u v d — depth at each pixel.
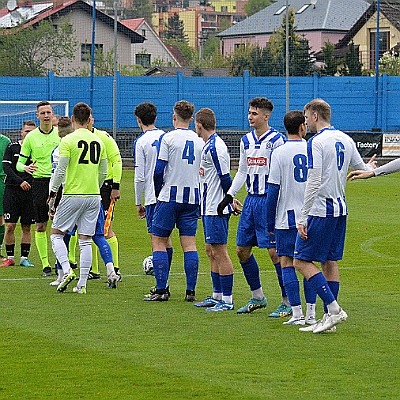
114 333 24.36
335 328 24.70
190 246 30.36
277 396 17.98
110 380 19.33
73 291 32.03
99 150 31.70
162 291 30.14
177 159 29.70
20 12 160.88
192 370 20.14
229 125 118.25
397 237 50.09
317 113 24.58
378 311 28.09
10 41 141.75
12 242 39.12
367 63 146.62
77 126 31.70
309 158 23.92
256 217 27.30
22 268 38.44
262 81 117.81
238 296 31.41
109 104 115.44
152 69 163.38
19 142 38.44
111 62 159.12
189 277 30.14
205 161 28.23
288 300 26.58
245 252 27.83
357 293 32.06
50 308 28.45
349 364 20.73
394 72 138.50
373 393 18.25
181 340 23.45
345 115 117.00
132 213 61.75
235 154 103.00
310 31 179.62
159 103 117.00
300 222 24.06
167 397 17.98
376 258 42.12
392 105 116.00
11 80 113.81
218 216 28.23
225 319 26.73
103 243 32.94
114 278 32.81
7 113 108.69
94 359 21.28
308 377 19.52
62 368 20.42
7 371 20.19
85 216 31.75
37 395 18.22
